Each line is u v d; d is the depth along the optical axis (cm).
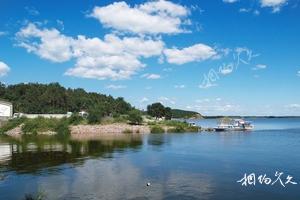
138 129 15700
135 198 4231
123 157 7406
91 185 4853
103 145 9806
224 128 17750
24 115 16550
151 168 6119
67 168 6088
